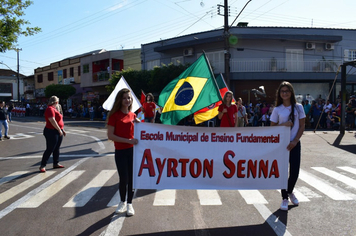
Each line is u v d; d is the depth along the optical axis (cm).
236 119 732
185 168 460
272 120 488
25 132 1798
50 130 752
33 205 512
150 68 2962
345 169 734
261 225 418
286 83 469
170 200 530
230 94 710
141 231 402
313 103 1875
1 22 1435
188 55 2606
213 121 1566
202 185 461
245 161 462
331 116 1794
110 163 845
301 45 2441
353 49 2505
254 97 2380
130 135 456
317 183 616
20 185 637
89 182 654
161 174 458
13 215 468
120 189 462
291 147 457
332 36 2389
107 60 3475
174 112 611
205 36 2559
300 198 527
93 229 411
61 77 4400
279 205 497
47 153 755
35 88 5072
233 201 521
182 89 615
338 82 2397
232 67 2403
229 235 388
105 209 489
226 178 463
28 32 1556
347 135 1369
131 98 454
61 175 716
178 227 414
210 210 479
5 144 1282
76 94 3997
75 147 1159
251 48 2417
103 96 3566
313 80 2378
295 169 468
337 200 516
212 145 461
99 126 2175
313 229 402
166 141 456
